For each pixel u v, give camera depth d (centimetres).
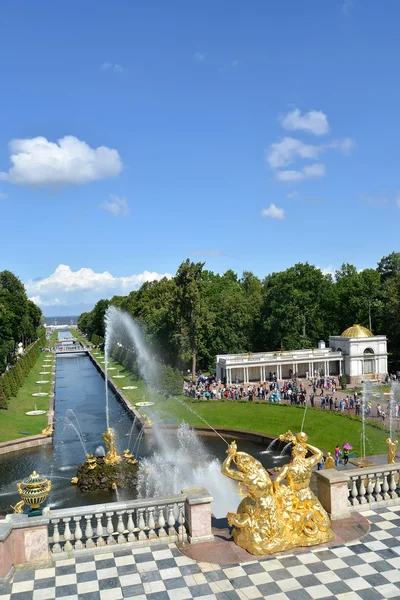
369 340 10506
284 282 12288
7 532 1820
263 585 1720
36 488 1988
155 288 14850
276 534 1941
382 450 5534
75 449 6569
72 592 1717
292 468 2045
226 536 2077
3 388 9119
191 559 1903
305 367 11088
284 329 12225
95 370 16138
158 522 2088
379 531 2078
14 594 1716
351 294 12562
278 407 7531
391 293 11344
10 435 6856
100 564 1895
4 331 12394
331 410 7038
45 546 1917
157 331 12206
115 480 4969
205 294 11656
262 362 10319
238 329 12688
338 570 1798
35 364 16325
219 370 10550
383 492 2377
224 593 1684
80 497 4788
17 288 18062
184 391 9412
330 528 2072
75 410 9375
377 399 7981
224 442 6719
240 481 1970
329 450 5812
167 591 1705
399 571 1783
